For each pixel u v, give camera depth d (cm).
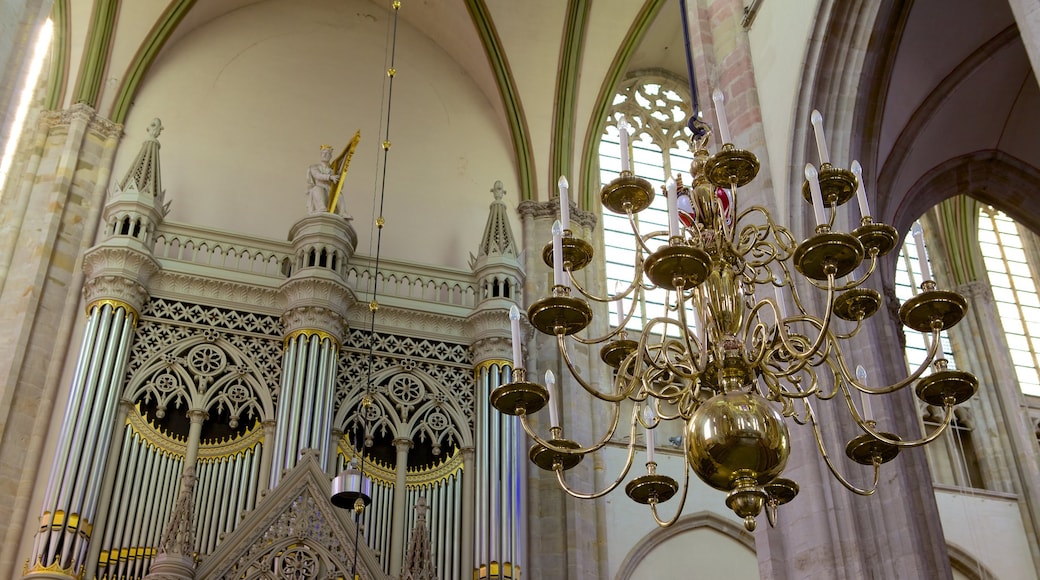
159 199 2009
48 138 2095
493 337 2020
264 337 1939
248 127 2258
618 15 2431
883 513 1246
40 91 2200
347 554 1691
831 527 1245
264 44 2383
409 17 2527
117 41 2200
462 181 2350
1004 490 2420
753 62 1616
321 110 2338
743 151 958
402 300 2055
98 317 1838
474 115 2456
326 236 2017
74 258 1973
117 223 1942
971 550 2298
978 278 2702
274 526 1680
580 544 1928
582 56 2441
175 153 2170
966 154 1709
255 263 2028
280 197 2189
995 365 2592
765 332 962
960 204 2750
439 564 1822
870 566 1221
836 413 1309
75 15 2195
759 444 819
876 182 1478
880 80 1470
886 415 1295
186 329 1909
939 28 1485
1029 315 2788
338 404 1919
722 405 838
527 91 2427
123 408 1794
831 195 1002
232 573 1627
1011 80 1602
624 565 1983
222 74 2308
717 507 2088
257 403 1878
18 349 1834
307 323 1923
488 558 1806
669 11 2555
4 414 1777
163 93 2234
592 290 2309
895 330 1448
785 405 1007
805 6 1488
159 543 1670
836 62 1457
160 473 1772
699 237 998
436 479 1909
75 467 1686
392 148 2341
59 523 1636
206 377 1869
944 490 2369
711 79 1673
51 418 1817
